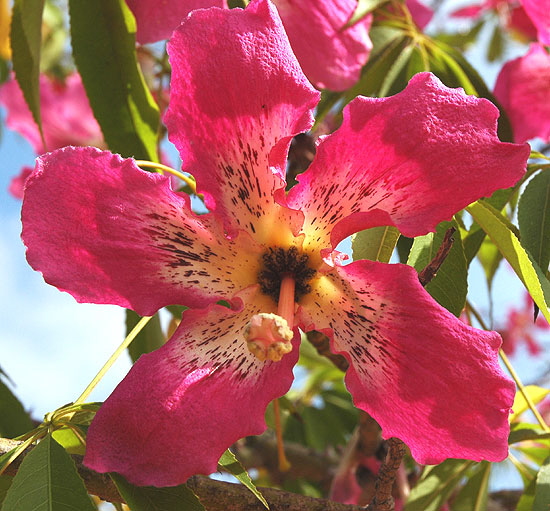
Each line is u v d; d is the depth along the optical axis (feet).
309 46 1.06
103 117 1.07
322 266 0.87
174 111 0.79
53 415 0.84
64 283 0.79
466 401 0.78
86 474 0.85
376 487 0.92
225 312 0.85
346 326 0.85
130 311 1.11
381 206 0.81
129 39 1.04
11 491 0.75
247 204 0.85
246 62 0.78
